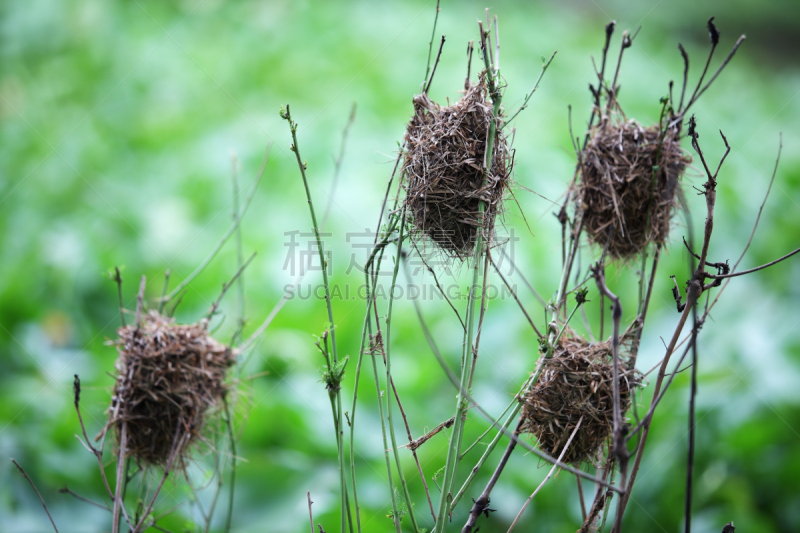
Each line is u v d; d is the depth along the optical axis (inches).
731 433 90.7
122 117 188.7
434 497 88.2
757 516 87.5
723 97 257.8
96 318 117.8
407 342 109.7
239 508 86.0
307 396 95.1
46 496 86.6
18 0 220.7
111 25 226.1
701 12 355.9
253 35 240.8
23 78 199.5
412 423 93.3
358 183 151.6
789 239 134.9
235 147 167.8
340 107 190.9
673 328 100.0
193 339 75.5
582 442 72.5
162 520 82.0
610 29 73.2
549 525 87.7
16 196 147.2
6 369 101.9
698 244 133.9
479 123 73.0
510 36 265.3
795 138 221.3
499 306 111.3
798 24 362.6
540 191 149.3
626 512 88.3
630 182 73.2
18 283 113.3
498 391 96.0
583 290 72.2
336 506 85.6
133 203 146.6
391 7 275.1
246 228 140.2
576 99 219.8
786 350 95.3
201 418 75.9
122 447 73.4
